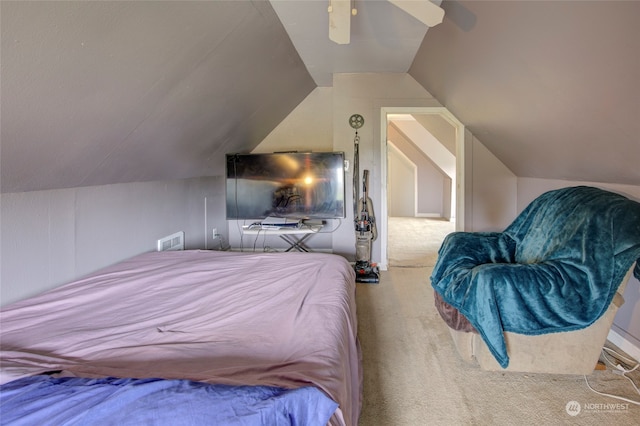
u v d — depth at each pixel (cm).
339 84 380
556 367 178
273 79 308
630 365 197
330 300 147
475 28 203
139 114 193
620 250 162
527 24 165
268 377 91
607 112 173
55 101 139
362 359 209
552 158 276
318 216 386
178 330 123
